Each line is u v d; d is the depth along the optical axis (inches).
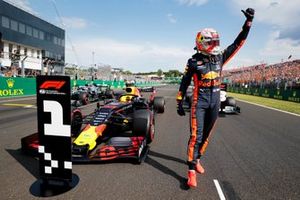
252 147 199.0
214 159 167.6
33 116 311.0
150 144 198.8
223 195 117.7
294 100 666.2
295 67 1028.5
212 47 122.5
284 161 167.0
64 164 115.3
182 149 187.3
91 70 1050.1
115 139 163.8
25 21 1299.2
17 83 633.6
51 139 114.9
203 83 126.5
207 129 134.6
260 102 631.2
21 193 113.8
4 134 216.8
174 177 135.9
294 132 259.8
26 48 1353.3
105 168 145.2
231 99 387.9
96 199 110.1
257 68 1269.7
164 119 324.5
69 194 113.9
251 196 117.6
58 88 110.3
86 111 371.6
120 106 211.8
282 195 119.3
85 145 149.8
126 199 110.8
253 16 122.1
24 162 150.5
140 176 135.6
